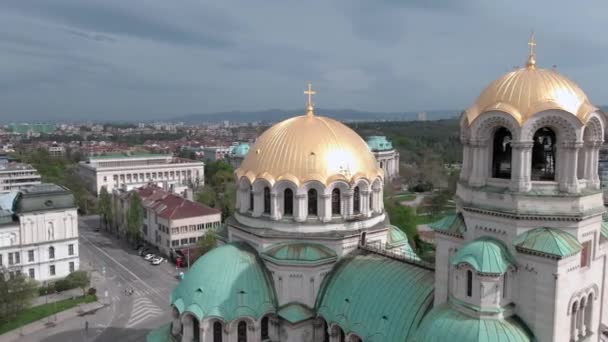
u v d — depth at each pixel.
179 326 56.62
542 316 36.41
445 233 42.16
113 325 94.38
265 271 55.84
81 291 111.88
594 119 37.03
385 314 46.69
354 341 48.91
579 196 36.59
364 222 58.12
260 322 53.31
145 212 154.62
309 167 55.66
